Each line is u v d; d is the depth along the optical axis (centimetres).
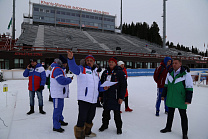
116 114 330
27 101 612
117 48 3050
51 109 510
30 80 450
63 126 371
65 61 365
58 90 333
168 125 351
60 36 3950
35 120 406
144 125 386
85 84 291
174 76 333
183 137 313
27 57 2392
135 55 3167
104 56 2900
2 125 354
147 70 2059
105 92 340
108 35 5178
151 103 615
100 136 319
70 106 552
